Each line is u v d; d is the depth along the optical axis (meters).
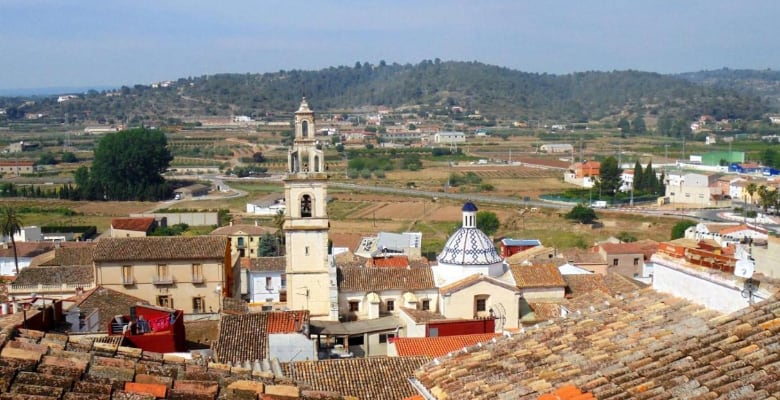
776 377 23.25
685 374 25.09
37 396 19.34
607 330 33.12
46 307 68.19
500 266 98.25
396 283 98.44
